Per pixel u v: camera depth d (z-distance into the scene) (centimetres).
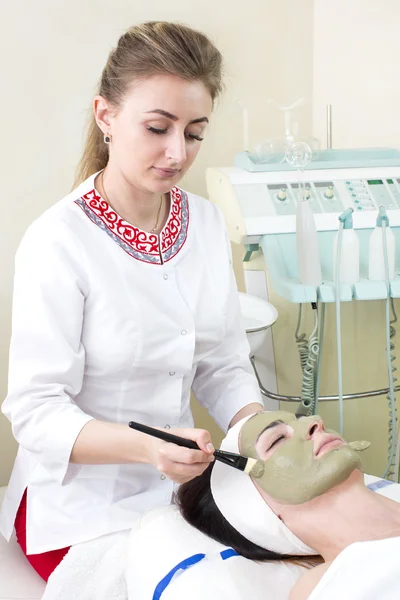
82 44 204
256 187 183
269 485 110
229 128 231
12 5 193
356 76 221
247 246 185
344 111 229
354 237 163
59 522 126
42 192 208
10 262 207
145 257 129
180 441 106
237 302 147
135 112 114
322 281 166
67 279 121
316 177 186
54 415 118
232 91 229
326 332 187
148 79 112
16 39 196
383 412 193
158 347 128
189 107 113
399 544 94
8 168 202
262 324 169
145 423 134
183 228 137
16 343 122
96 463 118
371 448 196
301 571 113
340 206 181
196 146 121
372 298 162
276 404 194
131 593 111
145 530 117
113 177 127
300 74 240
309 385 173
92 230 125
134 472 130
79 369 124
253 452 114
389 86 209
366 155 205
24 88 199
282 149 201
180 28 116
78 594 118
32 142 204
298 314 187
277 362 191
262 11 228
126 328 125
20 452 140
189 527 117
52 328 120
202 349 140
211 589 103
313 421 113
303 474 108
